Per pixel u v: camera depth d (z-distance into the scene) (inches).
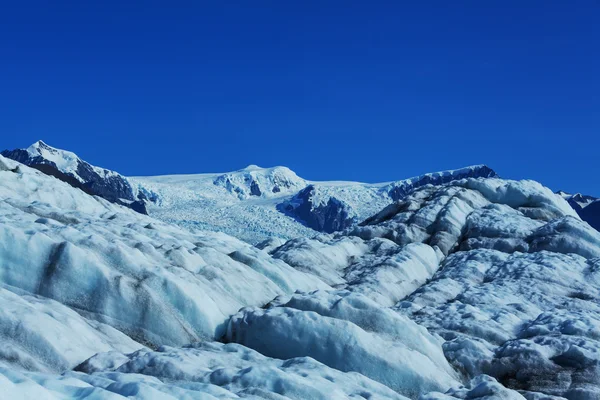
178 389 405.7
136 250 766.5
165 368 512.1
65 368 532.4
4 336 534.9
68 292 676.1
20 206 1018.7
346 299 707.4
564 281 1050.1
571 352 658.8
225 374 492.7
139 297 682.2
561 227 1282.0
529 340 698.2
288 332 649.0
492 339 764.0
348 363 622.5
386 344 637.3
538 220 1433.3
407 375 612.4
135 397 374.6
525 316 868.0
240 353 602.2
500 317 832.3
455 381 622.2
